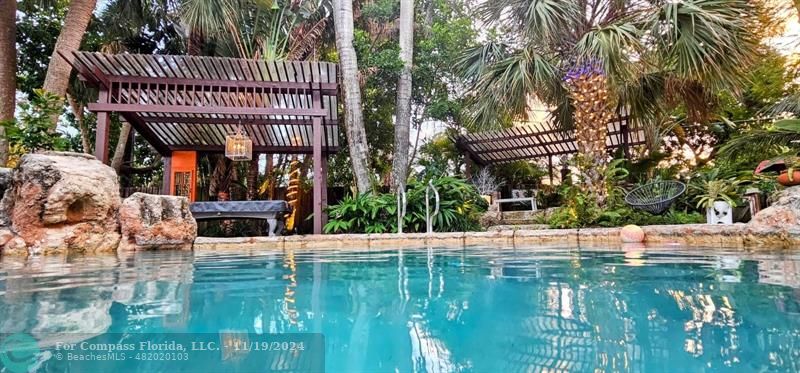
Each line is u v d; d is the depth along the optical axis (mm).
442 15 11234
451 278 1934
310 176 11203
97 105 5613
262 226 8523
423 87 10438
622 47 5445
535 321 1142
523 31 6848
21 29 9203
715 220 5375
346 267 2451
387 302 1414
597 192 5574
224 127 7484
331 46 10703
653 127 8289
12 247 3221
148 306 1332
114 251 3773
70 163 3723
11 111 6059
